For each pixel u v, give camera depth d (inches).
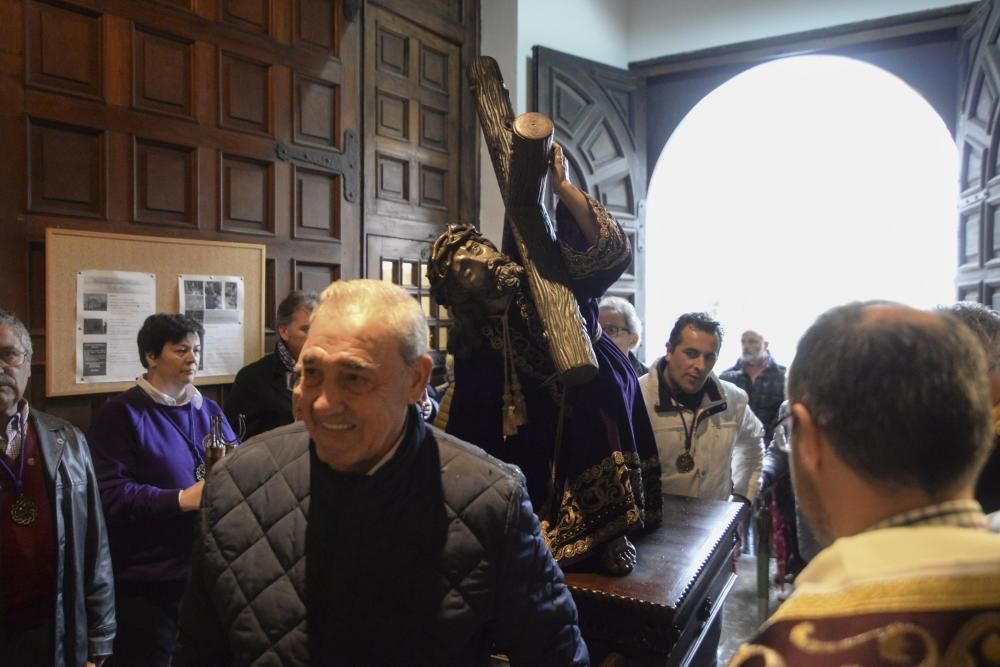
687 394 83.4
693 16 168.6
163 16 90.0
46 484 61.2
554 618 37.0
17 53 76.7
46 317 78.4
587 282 51.4
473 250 48.3
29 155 77.6
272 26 104.2
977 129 136.8
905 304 24.7
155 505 66.2
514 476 37.4
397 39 127.6
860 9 151.8
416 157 131.5
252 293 100.5
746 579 134.5
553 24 152.3
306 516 36.2
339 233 115.4
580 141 156.9
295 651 34.6
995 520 32.8
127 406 71.5
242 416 80.4
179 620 38.9
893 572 21.2
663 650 45.4
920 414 21.9
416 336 34.4
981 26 134.6
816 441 24.4
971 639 19.5
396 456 35.0
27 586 60.1
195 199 94.0
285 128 106.3
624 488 49.9
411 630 34.6
